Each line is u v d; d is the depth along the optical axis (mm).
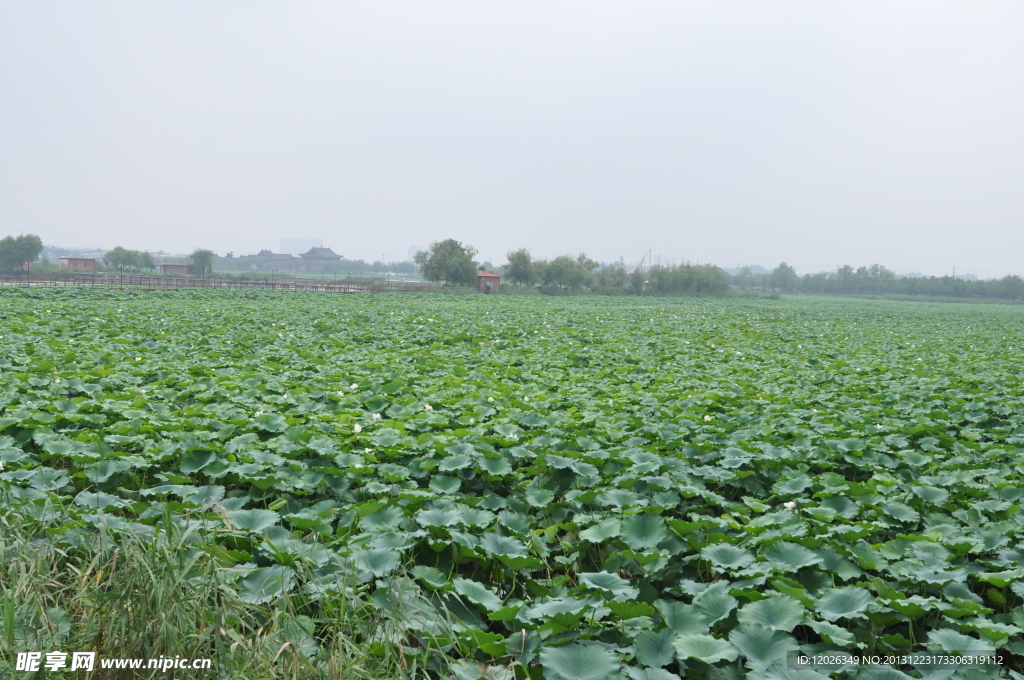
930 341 25859
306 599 4258
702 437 8648
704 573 5328
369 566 4664
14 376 10664
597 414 9859
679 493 6594
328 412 9875
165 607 3695
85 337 16797
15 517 4762
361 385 11703
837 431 8938
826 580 4816
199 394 10297
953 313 61000
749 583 4691
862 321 40219
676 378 14047
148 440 7254
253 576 4461
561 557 5477
